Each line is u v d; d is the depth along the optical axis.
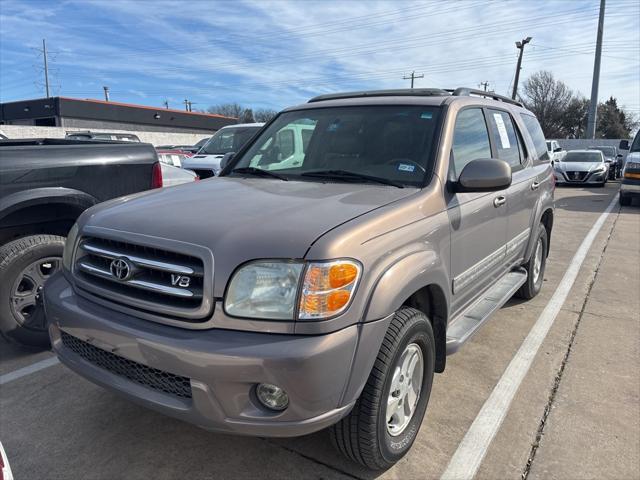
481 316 3.48
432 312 2.92
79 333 2.50
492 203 3.57
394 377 2.52
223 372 2.06
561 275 6.36
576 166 18.45
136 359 2.27
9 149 3.69
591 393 3.45
